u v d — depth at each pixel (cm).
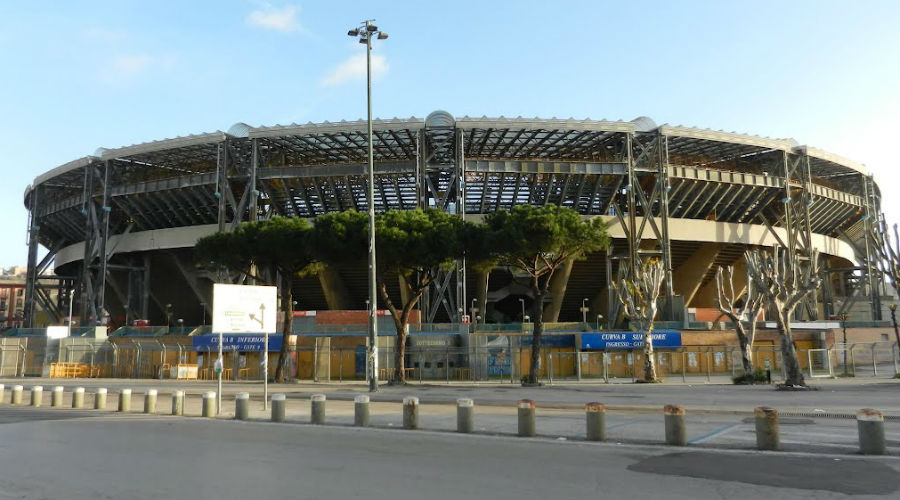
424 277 3788
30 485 884
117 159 6222
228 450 1194
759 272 3228
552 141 5659
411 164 5488
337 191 5988
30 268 7356
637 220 6016
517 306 7425
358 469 991
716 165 6362
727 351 4609
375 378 2938
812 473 946
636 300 4434
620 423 1606
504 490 838
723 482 885
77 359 4969
